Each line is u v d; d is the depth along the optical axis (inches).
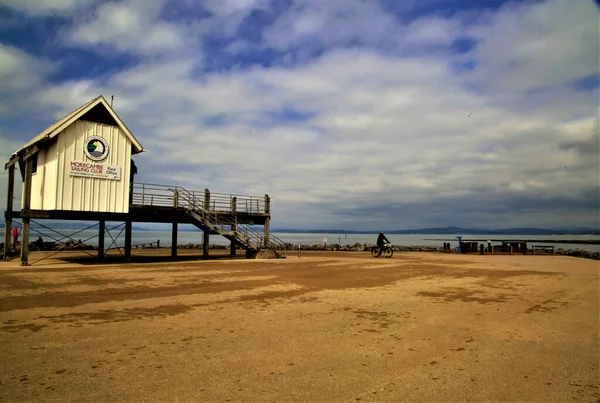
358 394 195.3
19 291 464.8
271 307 406.6
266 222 1161.4
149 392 191.2
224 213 1083.9
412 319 363.9
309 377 216.4
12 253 1132.5
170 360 238.7
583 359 257.6
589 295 516.1
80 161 823.7
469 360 252.4
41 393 186.5
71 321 328.5
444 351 270.2
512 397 196.2
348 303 436.5
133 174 973.2
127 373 215.6
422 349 273.3
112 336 287.3
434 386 208.1
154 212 978.7
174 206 973.2
